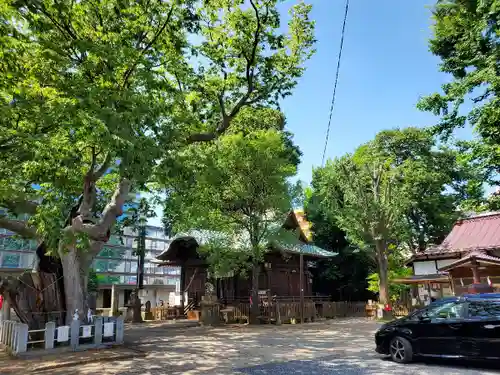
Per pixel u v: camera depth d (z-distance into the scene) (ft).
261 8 44.37
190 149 47.09
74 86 28.71
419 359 29.73
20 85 30.73
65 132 30.50
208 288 78.59
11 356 32.91
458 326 26.73
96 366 29.25
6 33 26.45
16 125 31.58
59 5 30.76
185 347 38.68
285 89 50.85
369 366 27.73
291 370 26.94
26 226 42.22
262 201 66.85
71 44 30.35
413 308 78.23
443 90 49.70
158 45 39.99
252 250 67.36
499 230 78.95
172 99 42.29
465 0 50.03
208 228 67.26
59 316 40.63
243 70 49.83
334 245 110.93
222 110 48.32
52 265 43.62
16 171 35.12
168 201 56.03
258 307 69.77
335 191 101.55
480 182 47.70
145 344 41.06
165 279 212.64
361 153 121.90
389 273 89.15
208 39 47.75
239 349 37.19
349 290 112.16
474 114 44.93
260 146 66.59
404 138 122.31
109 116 26.37
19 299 39.29
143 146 28.04
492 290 57.67
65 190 36.76
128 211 59.77
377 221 76.02
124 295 161.17
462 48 48.98
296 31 50.29
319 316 81.56
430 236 117.39
